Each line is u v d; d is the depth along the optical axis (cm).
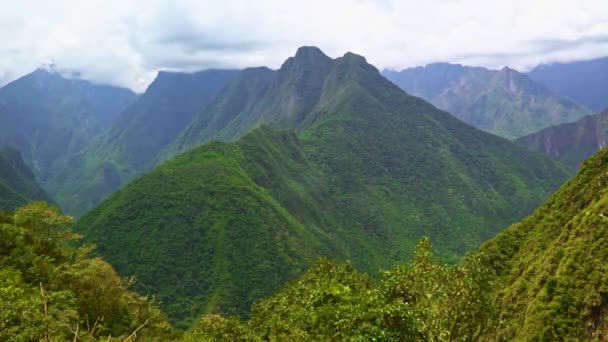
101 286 4722
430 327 2308
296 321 3925
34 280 4244
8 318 2267
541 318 5612
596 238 5956
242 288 11850
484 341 2422
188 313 10975
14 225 5344
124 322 4812
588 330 5294
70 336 2945
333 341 3094
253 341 5191
